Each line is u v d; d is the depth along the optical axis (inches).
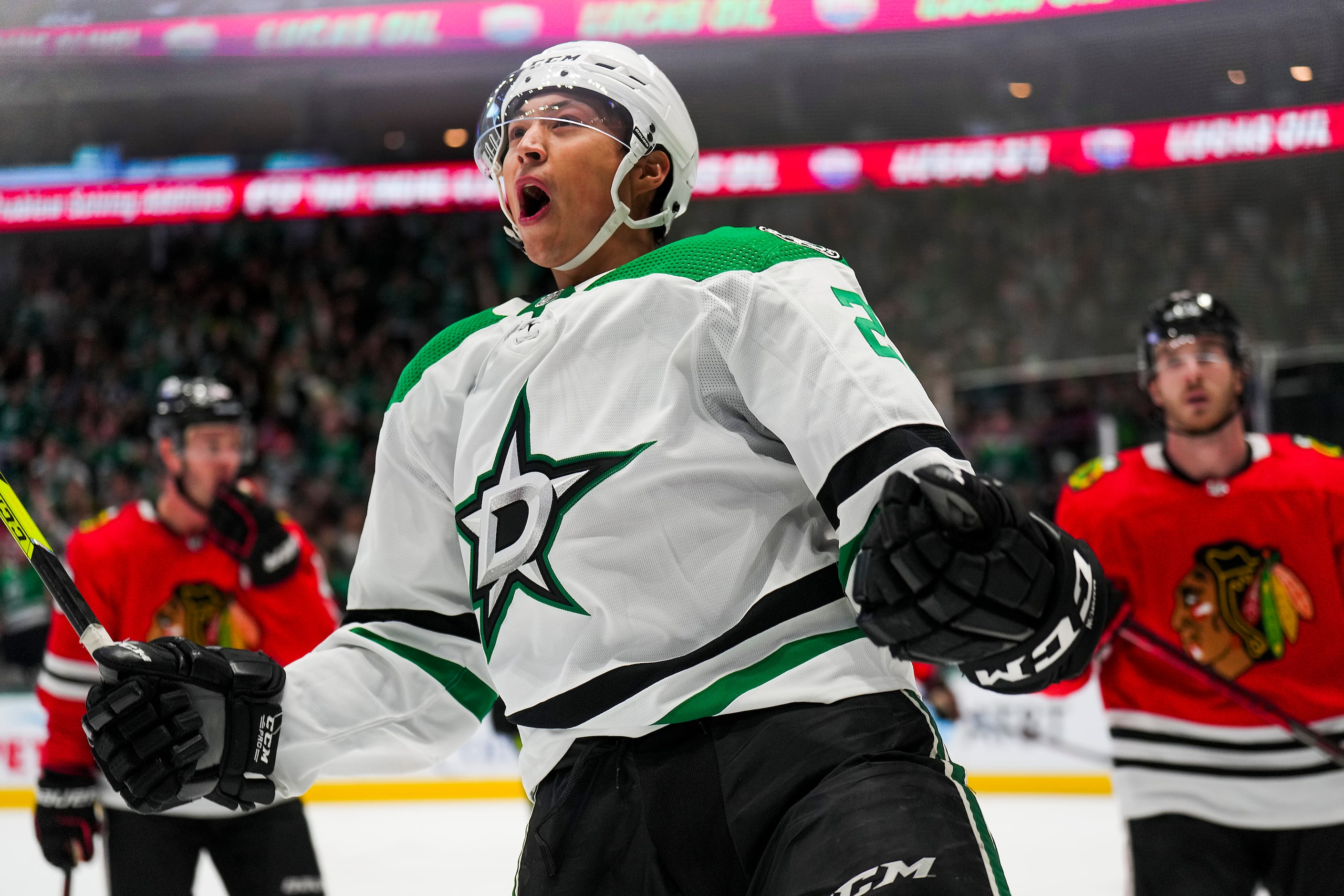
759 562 46.1
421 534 55.9
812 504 47.8
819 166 427.2
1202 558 97.6
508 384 49.7
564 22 396.2
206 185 447.2
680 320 46.8
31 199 453.1
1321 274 390.6
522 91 56.2
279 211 446.3
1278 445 99.4
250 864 102.0
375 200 443.8
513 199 56.2
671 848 44.1
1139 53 402.3
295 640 116.4
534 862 47.6
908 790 41.2
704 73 435.2
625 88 54.9
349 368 447.2
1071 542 39.4
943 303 428.1
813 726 43.5
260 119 467.5
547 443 48.0
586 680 46.3
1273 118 390.3
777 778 43.1
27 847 202.8
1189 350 96.9
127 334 462.3
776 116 441.4
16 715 240.4
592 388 47.7
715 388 46.5
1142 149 404.5
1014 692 40.8
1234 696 92.0
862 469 41.1
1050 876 169.3
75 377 450.0
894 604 37.0
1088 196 418.6
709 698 44.7
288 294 470.0
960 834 40.3
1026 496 314.0
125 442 420.2
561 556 46.9
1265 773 92.5
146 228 479.5
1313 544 95.8
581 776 46.6
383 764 56.6
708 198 461.4
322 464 408.8
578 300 49.3
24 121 453.4
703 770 44.1
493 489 49.4
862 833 39.8
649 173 56.9
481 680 58.2
